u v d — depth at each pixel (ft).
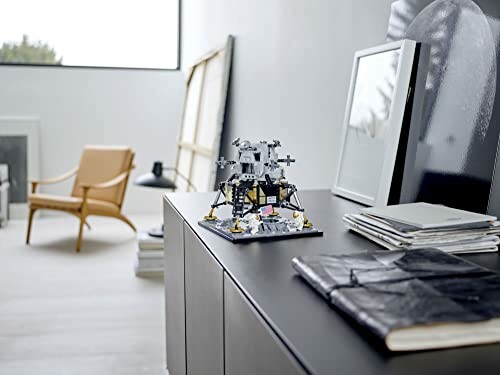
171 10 19.34
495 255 3.56
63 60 18.78
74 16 18.70
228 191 4.49
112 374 7.14
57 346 7.98
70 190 18.89
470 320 2.19
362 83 5.65
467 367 2.03
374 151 5.23
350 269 2.87
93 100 18.80
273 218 4.38
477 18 4.38
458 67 4.58
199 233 4.28
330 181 7.16
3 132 18.10
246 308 2.84
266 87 9.70
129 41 19.17
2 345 8.00
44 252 13.48
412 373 1.99
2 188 16.83
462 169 4.48
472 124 4.39
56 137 18.67
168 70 19.13
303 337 2.30
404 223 3.77
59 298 10.07
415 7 5.23
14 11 18.29
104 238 15.12
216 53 13.28
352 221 4.27
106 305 9.71
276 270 3.25
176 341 5.84
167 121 19.34
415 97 4.92
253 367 2.75
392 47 5.08
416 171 5.05
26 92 18.35
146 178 11.52
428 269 2.81
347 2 6.61
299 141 8.18
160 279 11.30
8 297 10.10
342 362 2.07
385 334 2.13
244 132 11.12
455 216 3.90
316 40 7.51
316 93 7.54
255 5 10.28
